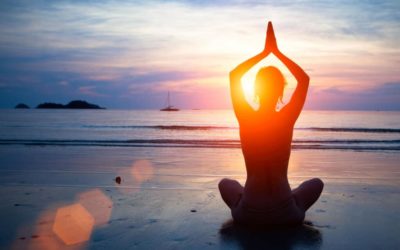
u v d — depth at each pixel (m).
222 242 3.55
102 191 6.05
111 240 3.63
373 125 40.06
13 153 11.88
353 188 6.48
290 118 3.61
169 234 3.82
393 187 6.58
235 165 9.40
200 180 7.18
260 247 3.40
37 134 22.45
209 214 4.60
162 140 17.30
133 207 4.97
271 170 3.73
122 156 11.25
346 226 4.10
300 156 11.87
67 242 3.58
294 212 3.81
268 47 3.61
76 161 10.02
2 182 6.88
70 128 30.33
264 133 3.67
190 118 65.75
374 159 11.13
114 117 67.94
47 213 4.67
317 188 4.03
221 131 27.86
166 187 6.42
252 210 3.79
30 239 3.67
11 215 4.57
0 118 56.88
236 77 3.68
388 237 3.73
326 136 23.16
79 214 4.61
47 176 7.56
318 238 3.66
